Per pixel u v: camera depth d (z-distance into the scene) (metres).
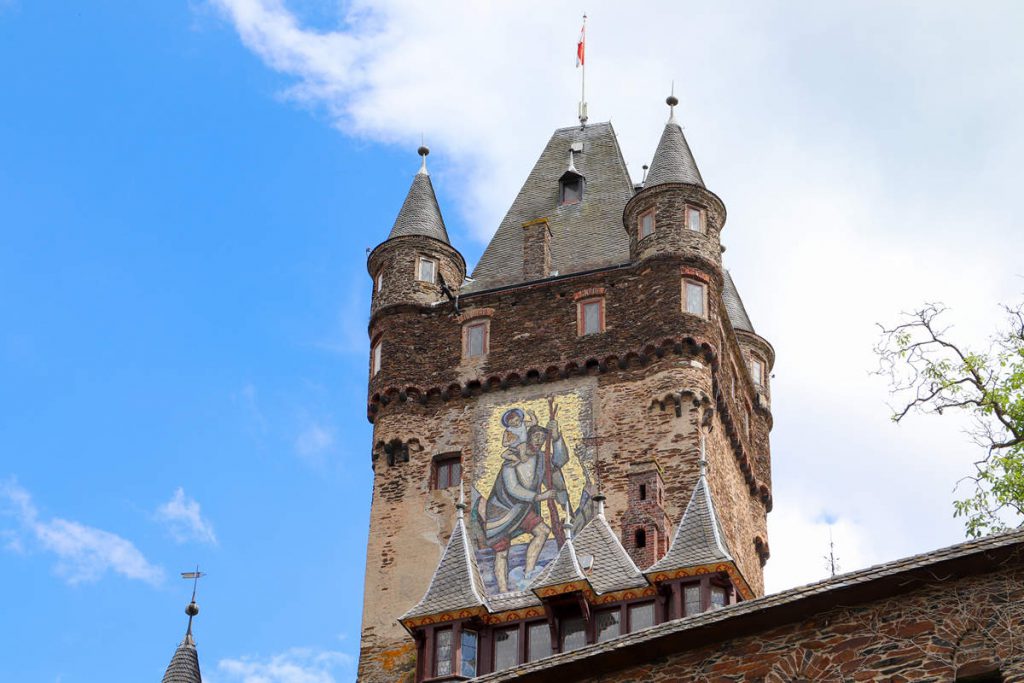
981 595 29.31
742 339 71.50
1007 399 40.38
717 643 30.98
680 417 59.53
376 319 65.19
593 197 68.94
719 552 49.62
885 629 29.73
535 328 62.78
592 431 60.03
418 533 60.03
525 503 59.03
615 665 31.67
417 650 51.44
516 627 50.97
